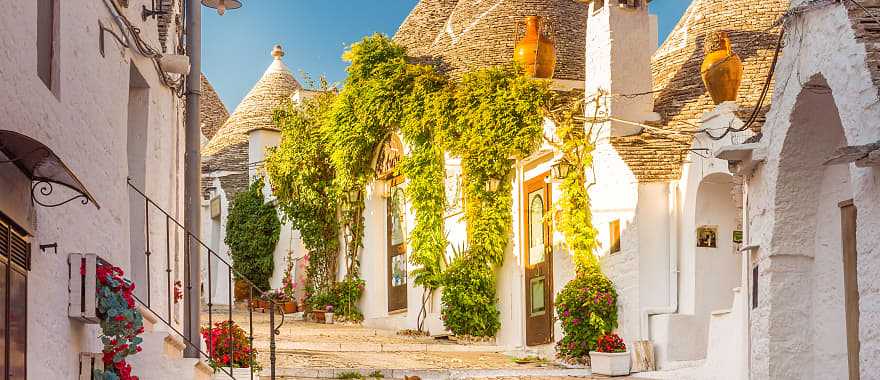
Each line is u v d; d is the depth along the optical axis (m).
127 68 11.44
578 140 17.80
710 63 16.36
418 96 21.89
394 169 23.50
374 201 24.80
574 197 17.75
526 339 19.62
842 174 11.13
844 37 9.77
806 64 10.55
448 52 22.78
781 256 11.41
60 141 8.87
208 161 34.34
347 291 25.23
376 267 24.72
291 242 29.47
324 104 26.86
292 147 26.80
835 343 11.27
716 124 15.82
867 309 9.32
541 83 19.23
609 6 17.64
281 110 27.61
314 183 26.59
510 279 20.19
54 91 8.94
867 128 9.33
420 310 22.20
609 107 17.41
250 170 31.17
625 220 16.98
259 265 30.22
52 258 8.65
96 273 9.31
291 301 28.44
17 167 7.71
